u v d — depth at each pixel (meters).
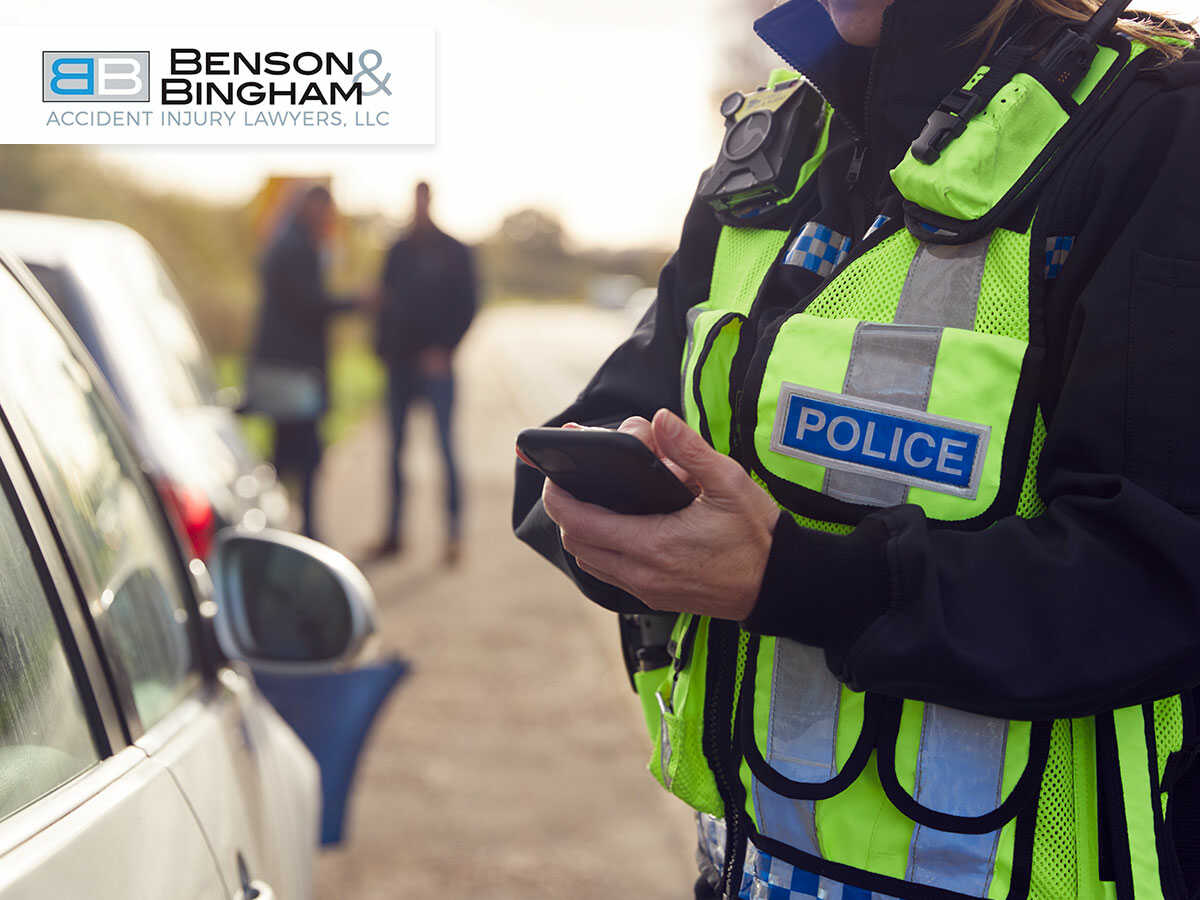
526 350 36.47
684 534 0.96
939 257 1.03
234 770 1.48
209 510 3.17
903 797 0.99
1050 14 1.07
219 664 1.73
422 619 5.66
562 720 4.37
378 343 6.92
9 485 1.14
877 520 0.97
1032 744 0.99
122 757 1.17
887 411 1.01
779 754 1.04
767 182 1.21
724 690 1.11
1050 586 0.91
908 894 1.00
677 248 1.35
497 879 3.14
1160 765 0.98
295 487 7.02
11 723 0.99
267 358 6.20
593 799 3.68
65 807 1.00
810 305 1.08
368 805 3.58
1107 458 0.93
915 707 1.00
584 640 5.39
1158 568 0.90
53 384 1.43
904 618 0.93
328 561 1.79
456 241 6.83
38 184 17.09
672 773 1.15
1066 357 0.97
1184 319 0.92
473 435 14.09
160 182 19.64
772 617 0.97
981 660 0.91
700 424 1.12
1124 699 0.93
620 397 1.29
